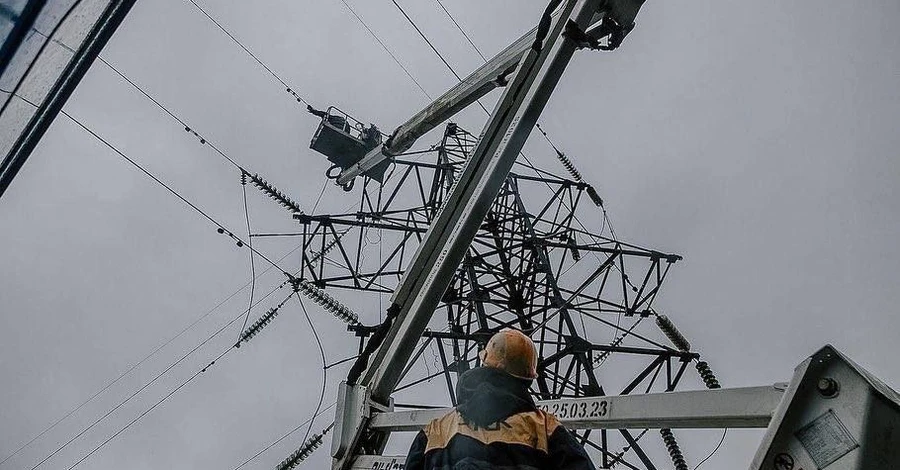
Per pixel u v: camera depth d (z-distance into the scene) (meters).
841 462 1.91
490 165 5.42
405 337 5.16
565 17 5.96
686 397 2.65
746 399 2.39
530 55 5.88
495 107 5.89
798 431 2.05
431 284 5.21
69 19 2.11
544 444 2.49
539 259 14.04
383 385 5.13
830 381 2.04
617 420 2.96
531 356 2.80
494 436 2.49
